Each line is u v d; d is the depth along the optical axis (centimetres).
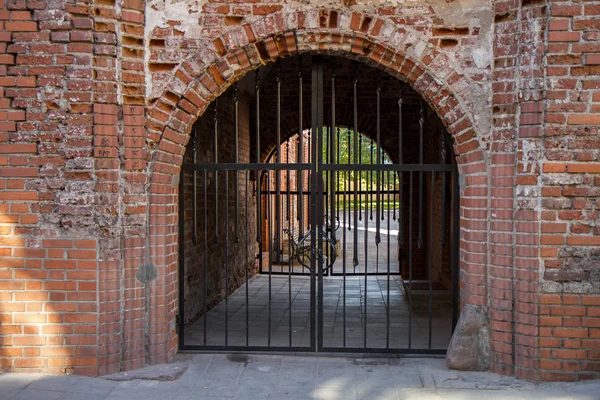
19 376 432
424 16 443
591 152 415
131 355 449
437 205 887
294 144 1302
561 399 391
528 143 420
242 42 447
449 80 442
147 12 448
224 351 495
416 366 462
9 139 433
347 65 972
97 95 430
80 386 417
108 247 436
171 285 473
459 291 483
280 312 702
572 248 418
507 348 435
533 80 418
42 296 436
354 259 486
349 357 486
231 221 861
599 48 410
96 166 433
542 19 416
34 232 435
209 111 717
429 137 938
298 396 405
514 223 429
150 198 454
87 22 427
